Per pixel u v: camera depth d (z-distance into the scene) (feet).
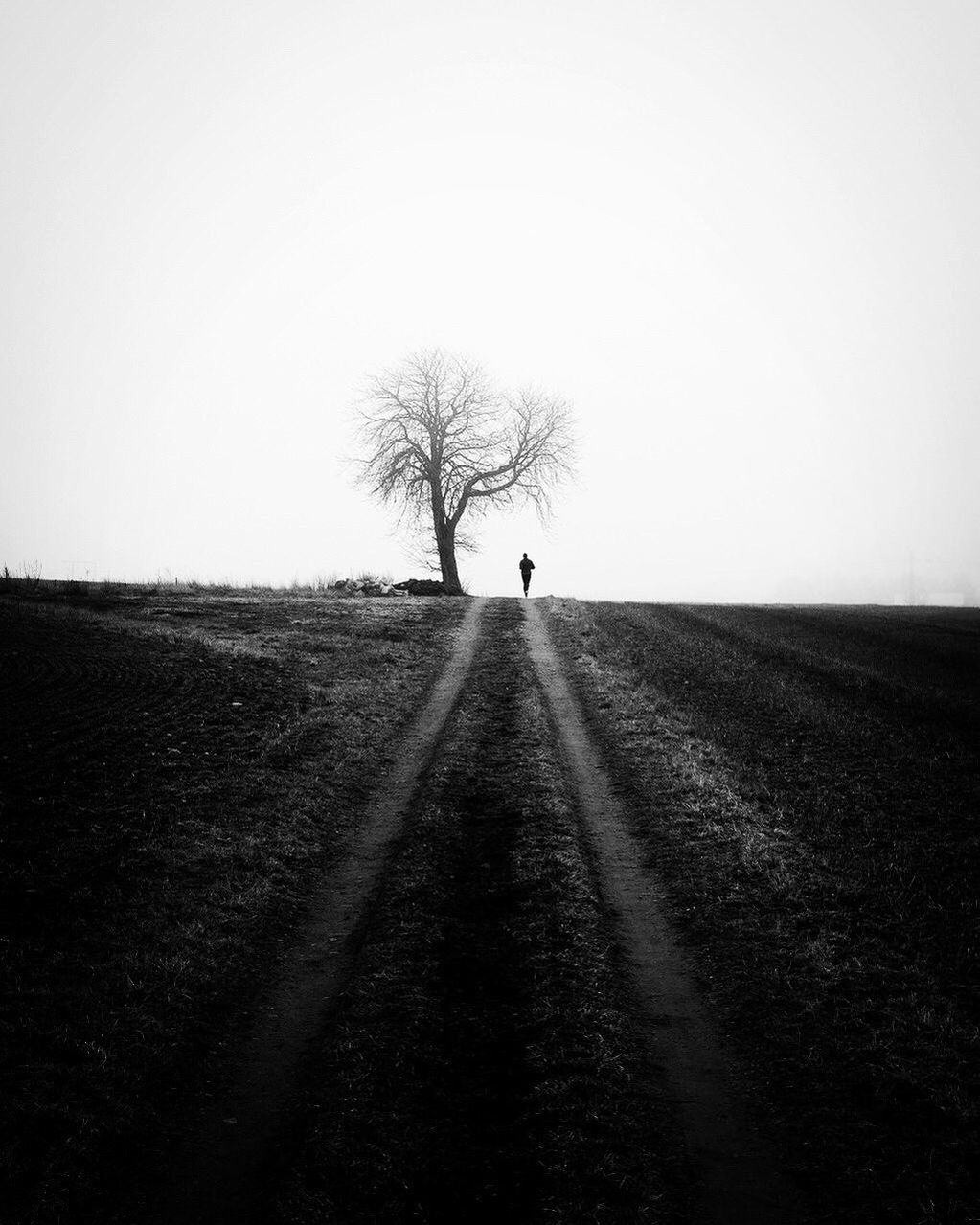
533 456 189.37
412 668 78.95
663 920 34.63
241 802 43.75
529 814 43.91
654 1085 24.63
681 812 45.11
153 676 62.90
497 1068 25.14
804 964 30.96
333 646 83.35
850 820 44.57
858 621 124.98
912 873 38.32
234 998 28.60
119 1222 19.47
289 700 61.87
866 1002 28.58
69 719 51.47
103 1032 25.63
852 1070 25.17
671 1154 21.95
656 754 54.44
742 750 55.77
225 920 32.94
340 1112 22.86
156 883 34.88
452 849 40.09
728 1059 25.93
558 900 34.91
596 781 50.85
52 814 38.86
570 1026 26.81
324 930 33.68
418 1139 22.16
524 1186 20.80
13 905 31.65
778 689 72.49
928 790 48.83
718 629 108.27
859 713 65.51
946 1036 26.66
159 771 45.55
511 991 29.07
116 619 85.15
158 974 28.94
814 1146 22.24
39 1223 19.12
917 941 32.73
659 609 130.52
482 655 86.58
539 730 59.21
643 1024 27.66
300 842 40.75
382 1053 25.36
